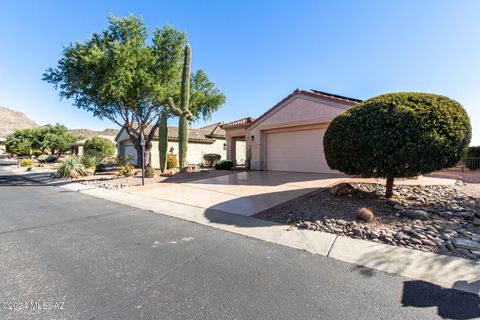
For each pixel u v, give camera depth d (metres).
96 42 13.98
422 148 5.03
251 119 17.27
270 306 2.40
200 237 4.51
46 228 5.12
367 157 5.70
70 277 3.02
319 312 2.30
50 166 28.11
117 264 3.38
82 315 2.27
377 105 5.82
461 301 2.44
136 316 2.26
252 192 8.39
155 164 24.36
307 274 3.06
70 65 13.27
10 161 41.59
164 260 3.52
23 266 3.33
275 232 4.71
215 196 8.13
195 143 26.97
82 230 4.98
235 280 2.92
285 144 14.36
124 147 28.80
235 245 4.09
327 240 4.21
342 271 3.13
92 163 18.34
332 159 6.59
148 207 7.13
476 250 3.50
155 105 17.72
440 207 5.61
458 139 5.11
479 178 9.64
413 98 5.61
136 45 14.84
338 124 6.39
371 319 2.20
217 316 2.26
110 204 7.64
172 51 16.12
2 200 8.41
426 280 2.85
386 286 2.75
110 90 13.27
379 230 4.41
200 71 19.08
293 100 13.48
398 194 6.90
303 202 6.64
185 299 2.53
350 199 6.60
